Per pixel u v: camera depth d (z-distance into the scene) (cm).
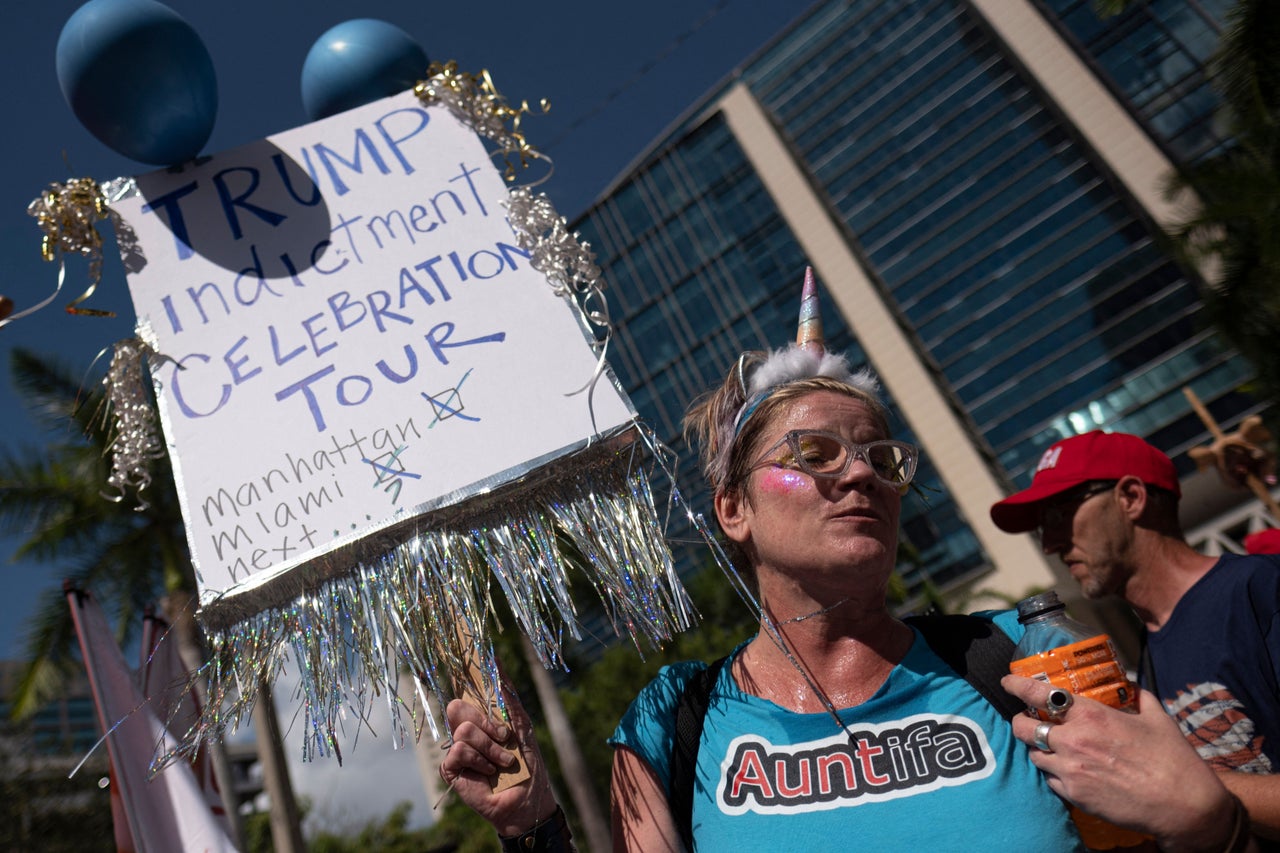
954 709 123
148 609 482
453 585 139
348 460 150
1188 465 3703
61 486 1216
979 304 4328
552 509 142
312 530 145
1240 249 1192
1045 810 113
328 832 2861
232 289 169
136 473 159
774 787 123
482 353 154
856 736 123
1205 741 161
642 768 134
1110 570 188
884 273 4562
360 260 168
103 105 173
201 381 161
